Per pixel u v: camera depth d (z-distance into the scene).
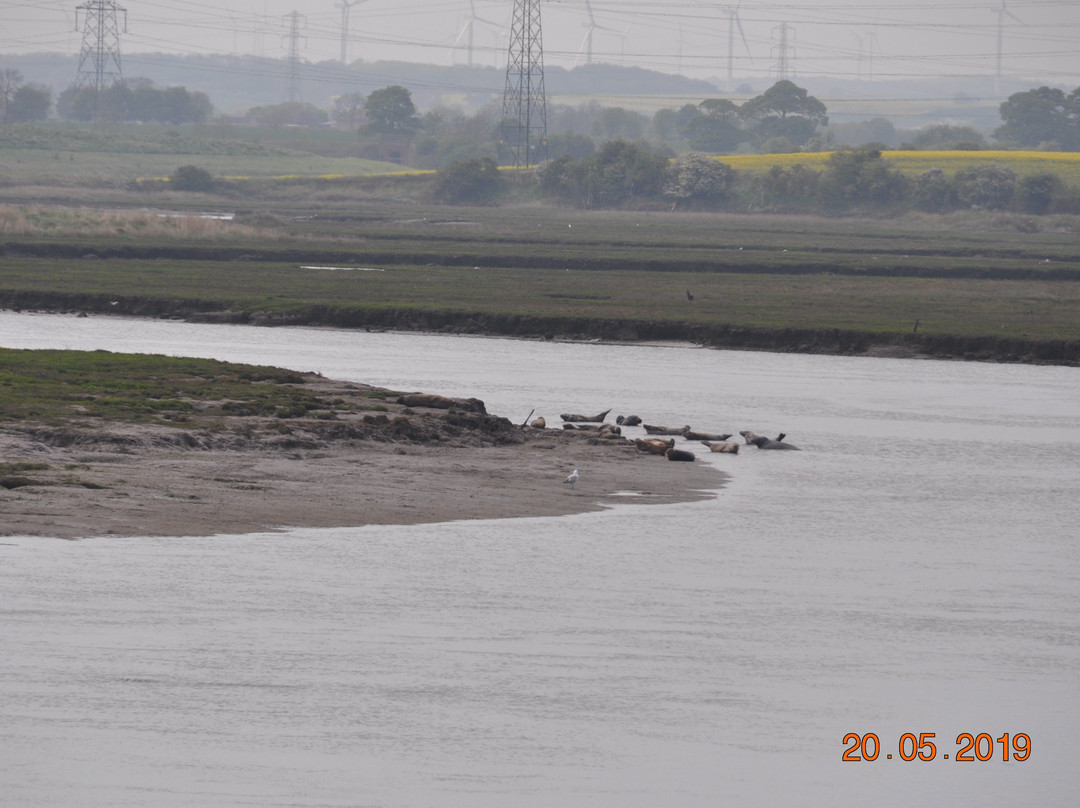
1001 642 42.62
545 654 39.62
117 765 30.81
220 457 66.94
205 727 33.16
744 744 33.72
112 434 67.25
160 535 50.59
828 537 57.97
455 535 54.34
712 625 43.25
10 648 37.72
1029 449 89.00
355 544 51.69
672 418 98.50
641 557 52.16
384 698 35.59
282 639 39.72
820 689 37.72
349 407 84.62
